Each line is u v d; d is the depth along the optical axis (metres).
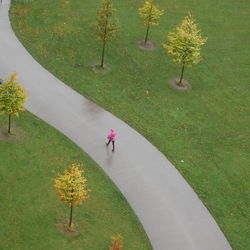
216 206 31.19
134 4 53.53
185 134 36.97
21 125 34.34
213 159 34.94
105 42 45.38
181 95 41.31
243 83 44.31
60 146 33.31
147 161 33.75
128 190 31.17
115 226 28.30
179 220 29.78
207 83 43.50
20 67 40.97
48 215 28.03
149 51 46.50
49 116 36.00
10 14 48.09
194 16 53.44
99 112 37.44
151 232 28.61
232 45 49.72
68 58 43.28
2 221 27.09
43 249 26.05
